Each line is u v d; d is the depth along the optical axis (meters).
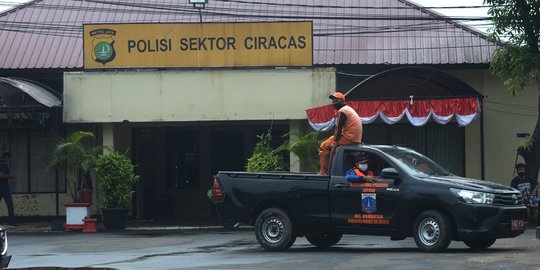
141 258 17.20
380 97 27.14
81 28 32.53
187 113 27.67
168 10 33.34
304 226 17.53
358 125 17.58
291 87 27.41
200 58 27.67
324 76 27.30
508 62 24.80
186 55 27.73
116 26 27.81
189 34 27.69
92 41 27.86
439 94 27.78
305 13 32.53
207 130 32.91
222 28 27.59
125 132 30.36
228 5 33.44
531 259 14.90
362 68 30.03
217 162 32.91
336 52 30.64
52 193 29.59
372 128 29.67
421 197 16.23
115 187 26.38
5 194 27.00
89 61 27.86
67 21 32.94
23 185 29.69
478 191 15.90
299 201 17.50
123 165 26.58
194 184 32.94
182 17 33.00
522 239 19.92
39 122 28.02
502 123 29.52
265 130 32.50
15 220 28.09
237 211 18.14
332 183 17.23
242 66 27.55
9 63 30.72
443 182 16.22
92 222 25.75
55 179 29.52
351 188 17.00
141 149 31.80
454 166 29.36
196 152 32.97
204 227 26.62
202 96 27.67
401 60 29.89
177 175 32.91
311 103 27.33
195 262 16.03
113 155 26.59
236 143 32.81
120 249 19.48
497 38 25.77
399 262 14.77
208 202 32.75
